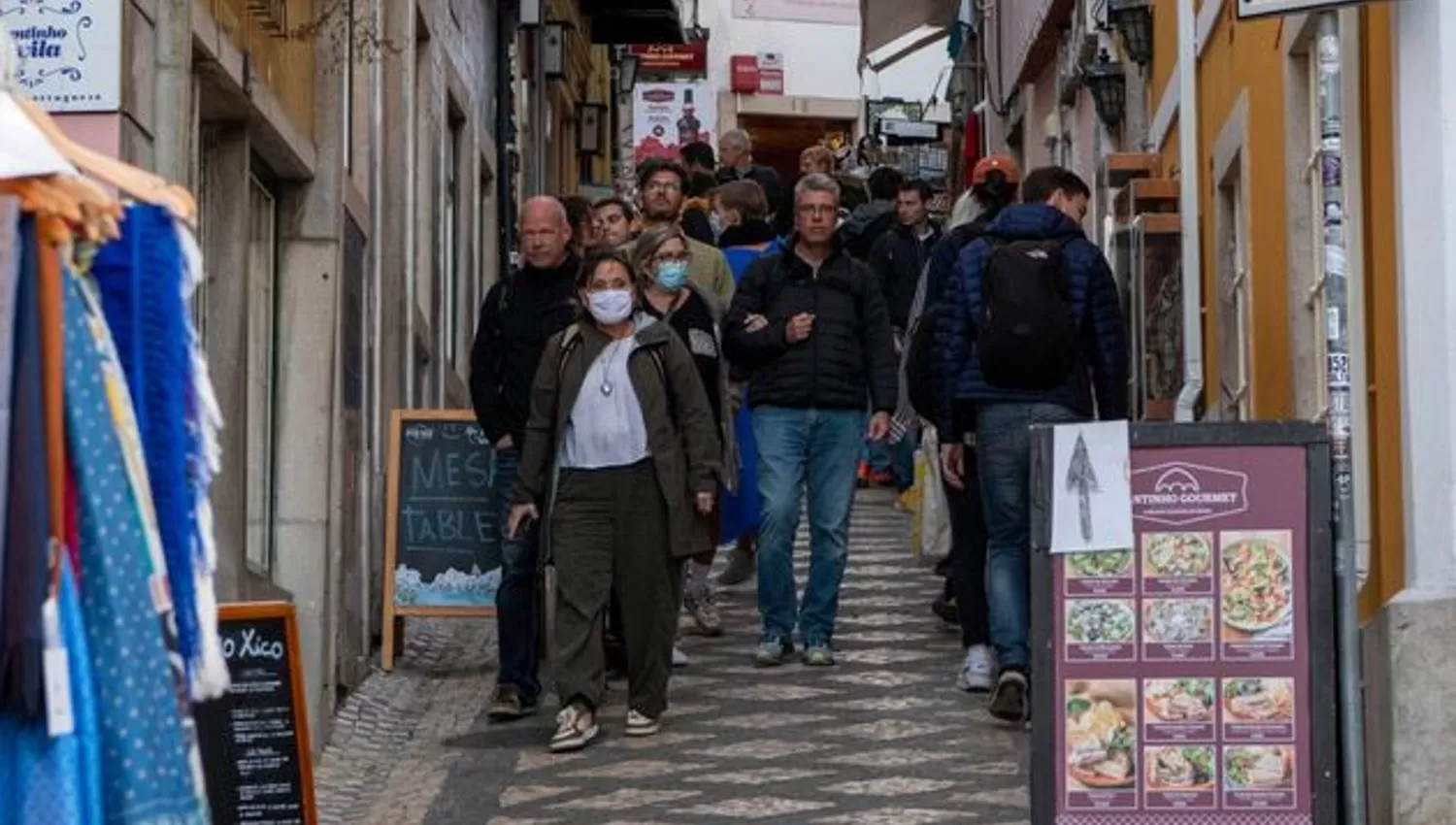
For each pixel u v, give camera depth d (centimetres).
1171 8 1972
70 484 548
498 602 1470
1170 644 1027
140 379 580
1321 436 1023
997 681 1380
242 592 1348
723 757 1337
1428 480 1077
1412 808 1057
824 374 1537
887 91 6038
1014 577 1361
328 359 1516
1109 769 1025
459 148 2431
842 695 1488
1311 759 1023
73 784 536
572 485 1375
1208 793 1025
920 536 1739
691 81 5016
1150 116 2125
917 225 2192
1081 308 1341
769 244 1858
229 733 978
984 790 1254
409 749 1406
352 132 1720
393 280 1877
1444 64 1066
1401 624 1060
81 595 548
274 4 1396
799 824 1190
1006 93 3475
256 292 1501
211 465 587
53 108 1061
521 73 2892
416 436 1619
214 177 1367
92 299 566
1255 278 1570
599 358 1376
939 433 1379
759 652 1577
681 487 1379
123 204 583
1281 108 1438
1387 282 1162
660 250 1484
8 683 532
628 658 1391
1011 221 1352
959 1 4009
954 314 1354
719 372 1491
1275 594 1025
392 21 1889
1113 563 1028
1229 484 1027
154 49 1145
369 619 1662
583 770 1320
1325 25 996
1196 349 1689
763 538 1562
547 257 1480
